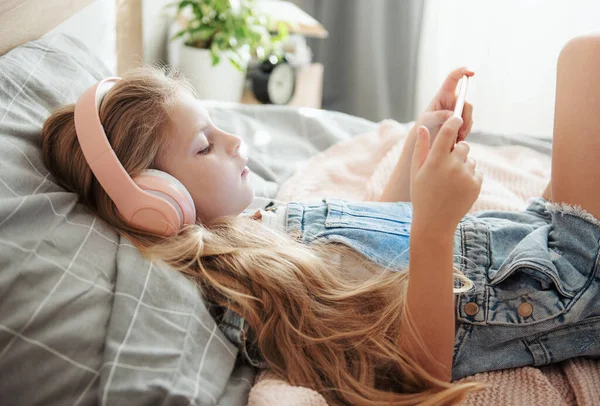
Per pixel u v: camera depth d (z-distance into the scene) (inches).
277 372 31.9
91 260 30.0
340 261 36.3
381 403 30.1
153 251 31.7
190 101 35.9
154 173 33.2
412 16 93.7
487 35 89.8
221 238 34.4
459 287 35.6
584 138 36.9
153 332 28.7
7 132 33.9
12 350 26.4
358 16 96.3
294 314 32.6
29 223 29.6
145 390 26.8
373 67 97.8
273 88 82.2
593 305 34.6
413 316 31.2
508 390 33.4
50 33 46.5
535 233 36.9
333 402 31.1
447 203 29.1
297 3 98.7
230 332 32.0
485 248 36.9
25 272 27.6
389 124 57.8
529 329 34.8
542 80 88.8
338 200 39.9
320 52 101.0
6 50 40.4
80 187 34.3
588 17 84.2
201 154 35.4
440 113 44.0
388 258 36.3
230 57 76.8
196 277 32.6
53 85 39.8
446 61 93.6
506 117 92.3
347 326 33.0
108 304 29.0
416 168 31.0
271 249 34.2
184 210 33.0
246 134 56.6
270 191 49.7
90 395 26.9
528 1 86.1
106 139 32.0
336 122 60.9
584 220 36.2
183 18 82.4
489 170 52.9
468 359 34.9
